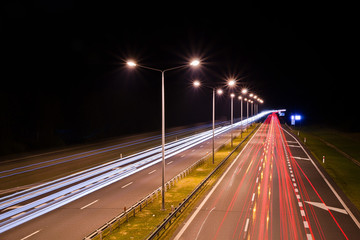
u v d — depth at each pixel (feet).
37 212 67.92
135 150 167.32
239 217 62.90
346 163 128.16
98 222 61.82
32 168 117.50
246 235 54.13
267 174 104.17
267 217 62.85
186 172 106.11
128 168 117.50
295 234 54.60
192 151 163.12
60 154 153.28
